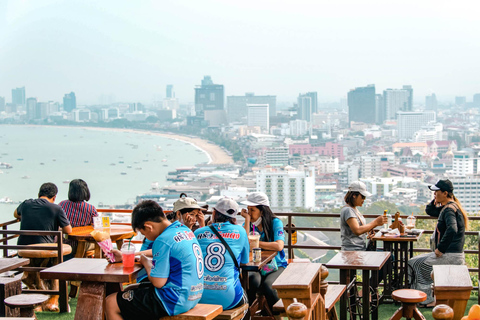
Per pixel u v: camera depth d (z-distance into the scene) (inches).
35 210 253.4
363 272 202.1
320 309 159.6
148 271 146.4
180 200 193.0
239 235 175.3
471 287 154.1
